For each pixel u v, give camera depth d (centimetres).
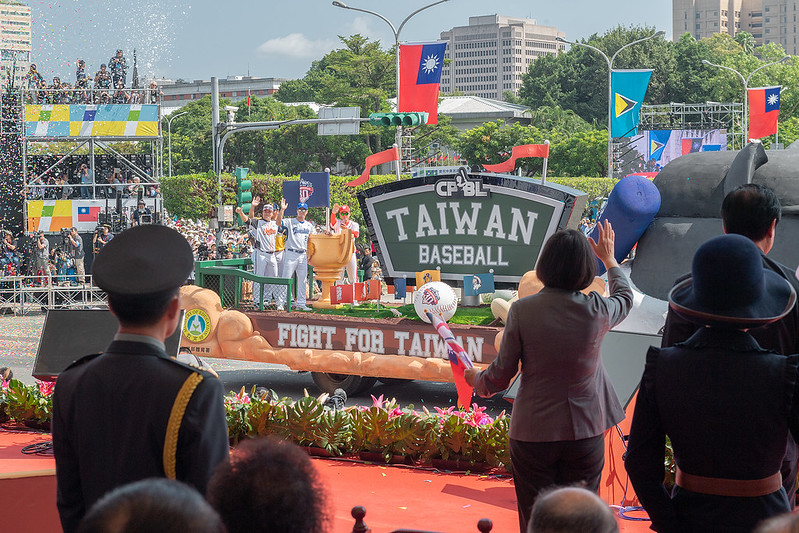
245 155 7981
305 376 1503
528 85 11394
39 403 912
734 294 336
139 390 308
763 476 331
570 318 428
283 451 231
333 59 7362
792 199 773
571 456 434
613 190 857
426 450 779
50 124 3056
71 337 798
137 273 316
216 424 312
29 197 3027
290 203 1505
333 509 247
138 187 3147
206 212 5359
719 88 9950
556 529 218
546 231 1128
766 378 326
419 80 2777
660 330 750
